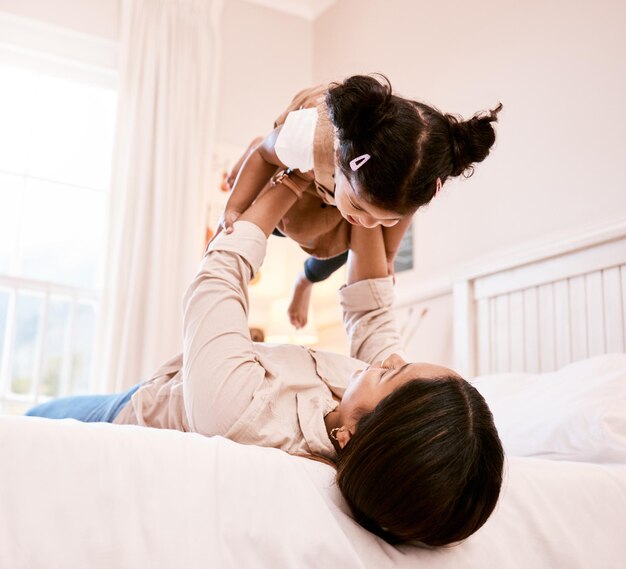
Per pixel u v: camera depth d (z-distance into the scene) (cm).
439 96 308
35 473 79
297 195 132
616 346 203
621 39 224
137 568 77
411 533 90
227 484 87
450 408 93
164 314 333
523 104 259
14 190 343
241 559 81
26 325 331
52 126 355
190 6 373
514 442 165
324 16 412
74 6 356
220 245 123
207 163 364
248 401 108
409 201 113
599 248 212
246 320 119
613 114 223
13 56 351
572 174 234
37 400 317
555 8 251
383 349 145
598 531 105
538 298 230
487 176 270
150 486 83
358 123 111
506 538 99
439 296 285
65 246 348
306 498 90
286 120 130
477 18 290
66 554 75
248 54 401
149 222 342
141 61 358
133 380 325
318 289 375
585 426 152
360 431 95
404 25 339
